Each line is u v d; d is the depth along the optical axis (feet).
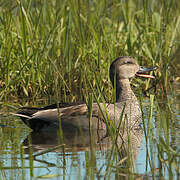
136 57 52.80
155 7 65.77
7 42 49.21
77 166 27.25
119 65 40.81
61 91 49.73
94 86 47.55
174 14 61.52
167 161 27.91
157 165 27.40
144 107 43.09
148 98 47.73
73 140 33.45
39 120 36.73
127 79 40.60
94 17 60.08
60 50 51.62
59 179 25.29
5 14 53.93
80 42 49.70
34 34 47.67
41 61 49.73
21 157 28.96
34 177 25.55
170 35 59.52
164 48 55.88
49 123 36.88
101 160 28.35
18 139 33.53
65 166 27.25
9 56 47.37
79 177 25.52
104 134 35.58
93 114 37.24
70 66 49.39
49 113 36.86
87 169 26.73
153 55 55.36
